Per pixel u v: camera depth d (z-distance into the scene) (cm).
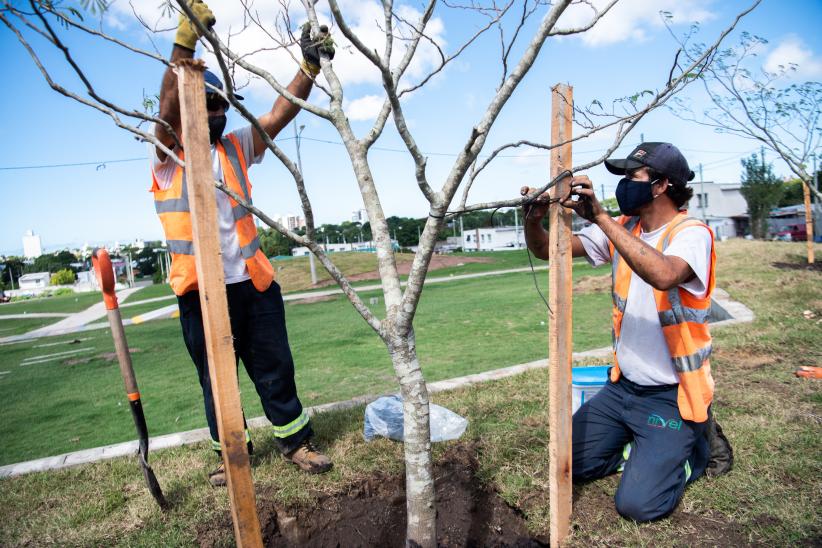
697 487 267
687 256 228
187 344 310
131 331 1452
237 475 181
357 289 2491
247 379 718
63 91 173
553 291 216
